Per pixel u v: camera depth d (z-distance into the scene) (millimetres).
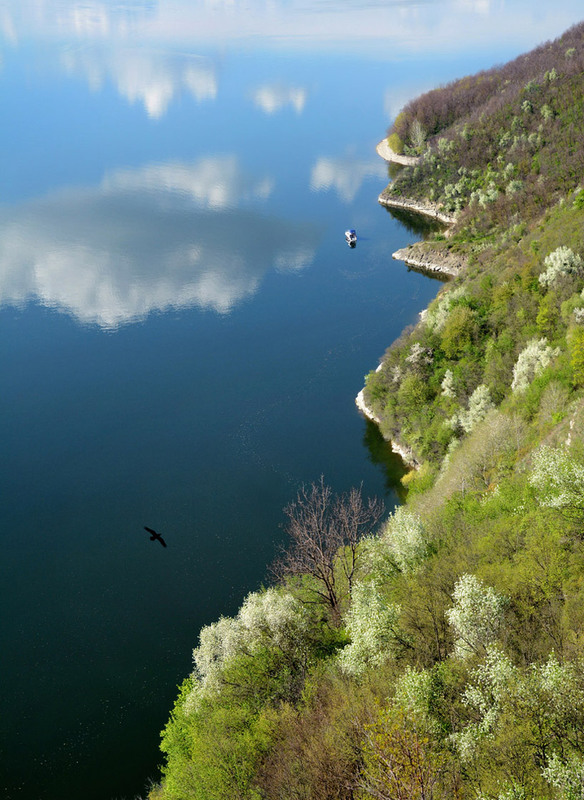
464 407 78062
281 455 83500
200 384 100000
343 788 27344
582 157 145750
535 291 84875
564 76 183500
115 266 141625
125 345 112375
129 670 56000
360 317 119688
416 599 36062
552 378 62406
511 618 30828
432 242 146375
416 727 24766
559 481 36688
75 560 68562
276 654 41250
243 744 34562
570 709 22984
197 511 74750
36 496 78062
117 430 90000
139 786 46875
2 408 95500
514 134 173250
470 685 26422
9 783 47812
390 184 184250
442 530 46500
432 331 92875
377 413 89250
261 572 65562
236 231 160000
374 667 33781
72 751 49812
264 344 111375
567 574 32312
